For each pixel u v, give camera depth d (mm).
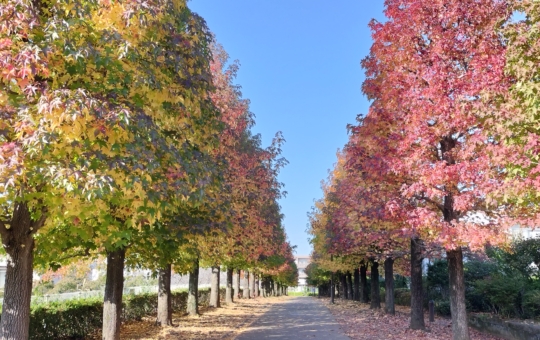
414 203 11836
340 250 23203
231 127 18344
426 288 26453
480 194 9484
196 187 8406
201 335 14992
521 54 7570
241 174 19062
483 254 21234
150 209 6555
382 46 12297
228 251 19109
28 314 6863
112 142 5926
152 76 6664
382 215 12469
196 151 8406
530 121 7227
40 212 6555
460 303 11430
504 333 15367
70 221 7320
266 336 15203
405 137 10961
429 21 11078
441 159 11141
